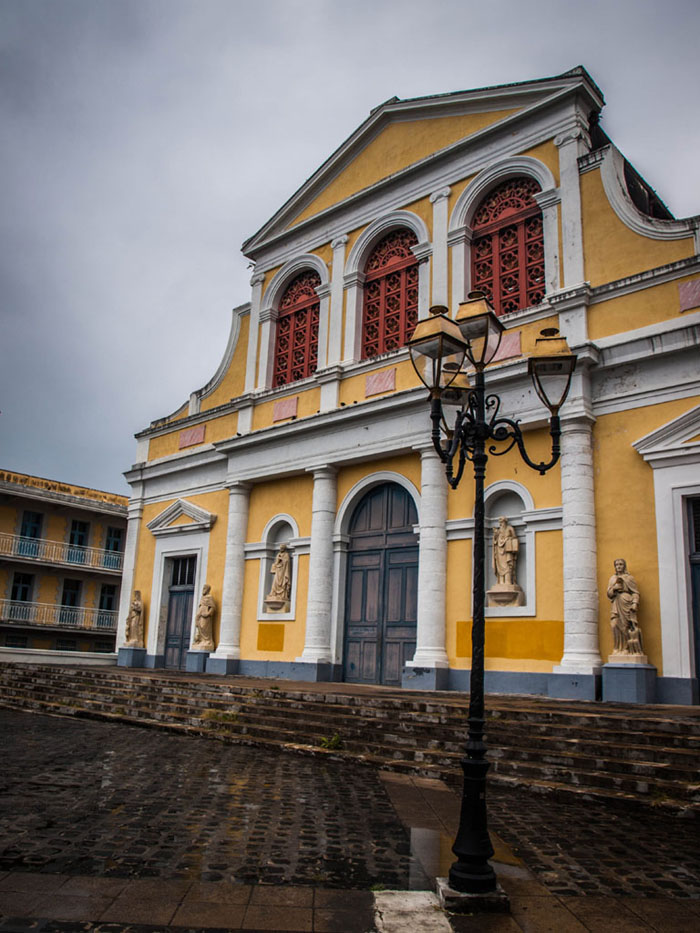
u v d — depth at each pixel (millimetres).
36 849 5117
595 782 7273
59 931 3727
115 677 15047
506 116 15703
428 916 4141
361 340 17531
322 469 16844
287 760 8984
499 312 15172
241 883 4559
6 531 30359
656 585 11773
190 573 20609
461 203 15891
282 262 19891
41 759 8734
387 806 6703
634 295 12906
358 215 18062
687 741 7805
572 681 11922
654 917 4207
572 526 12539
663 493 11938
